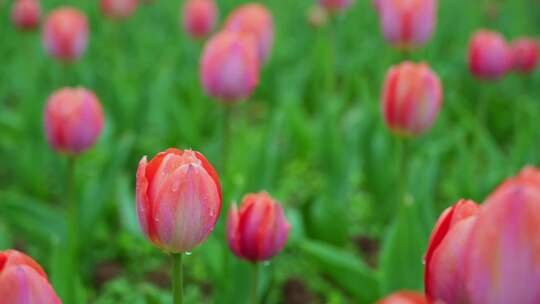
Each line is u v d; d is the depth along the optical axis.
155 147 1.54
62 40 1.55
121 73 2.01
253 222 0.92
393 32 1.38
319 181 1.63
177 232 0.80
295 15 3.19
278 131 1.47
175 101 1.66
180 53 2.21
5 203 1.26
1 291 0.66
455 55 2.41
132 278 1.36
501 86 2.21
